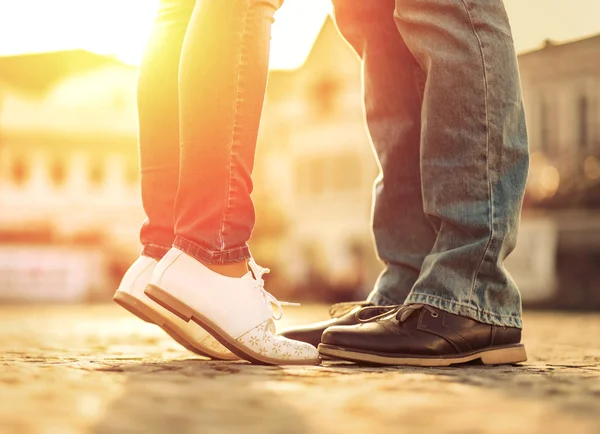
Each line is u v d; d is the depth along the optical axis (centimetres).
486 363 228
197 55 207
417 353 221
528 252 2384
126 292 232
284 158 3098
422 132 230
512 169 228
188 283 210
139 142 245
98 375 173
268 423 112
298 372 186
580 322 1038
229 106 206
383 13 258
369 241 2822
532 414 123
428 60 228
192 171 209
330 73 2908
